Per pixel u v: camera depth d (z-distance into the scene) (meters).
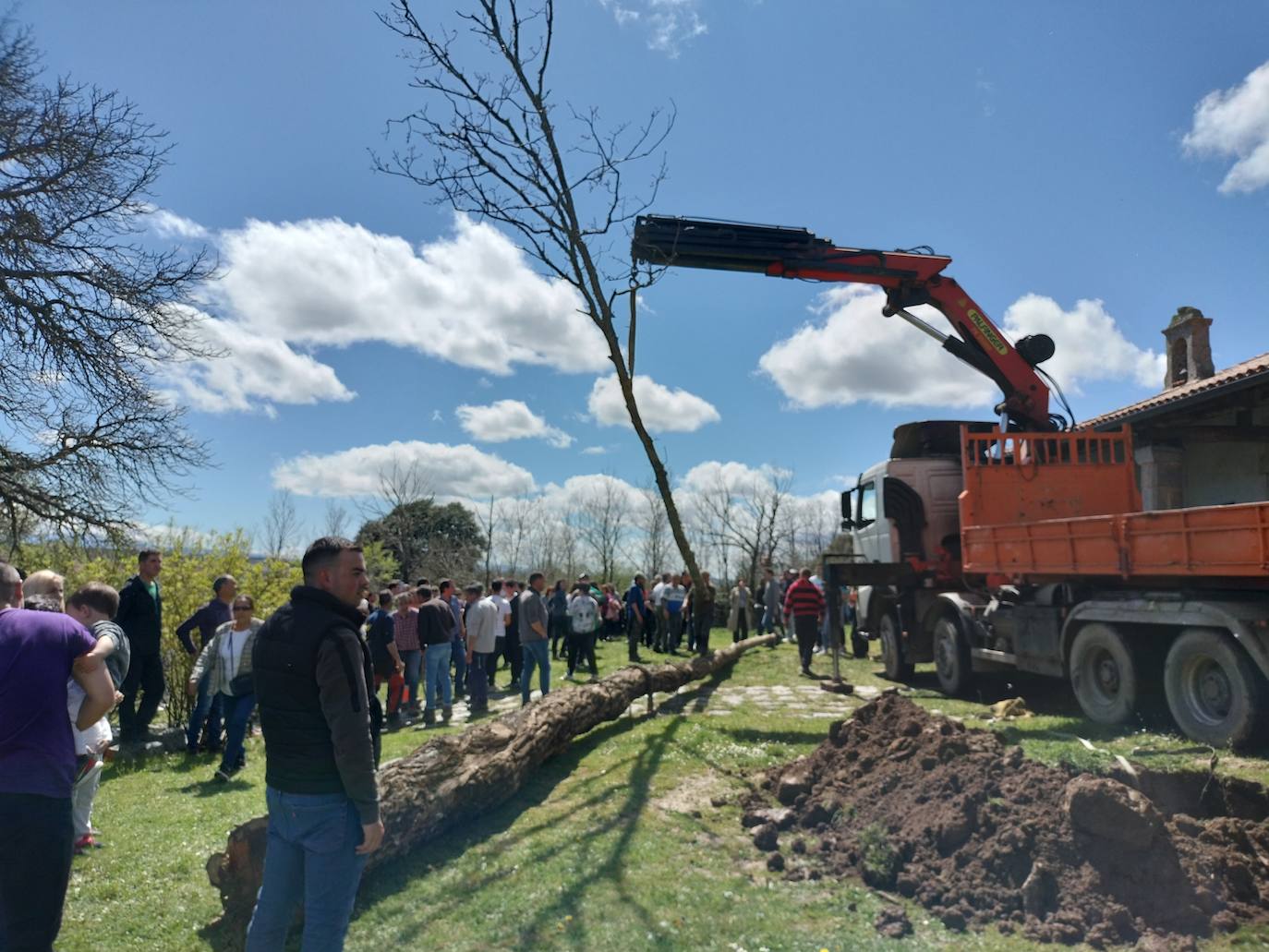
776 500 33.91
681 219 11.17
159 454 15.58
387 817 4.71
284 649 2.99
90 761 5.21
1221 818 4.32
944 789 4.89
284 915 3.01
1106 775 4.58
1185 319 17.94
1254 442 12.84
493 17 8.76
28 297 14.30
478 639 11.45
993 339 11.87
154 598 8.97
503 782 5.86
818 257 11.57
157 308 15.15
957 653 10.30
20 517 15.21
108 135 14.79
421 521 36.41
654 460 9.59
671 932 3.90
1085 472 10.19
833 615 11.59
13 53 13.85
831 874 4.59
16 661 3.07
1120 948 3.59
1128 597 7.24
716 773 6.62
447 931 3.99
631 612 16.25
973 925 3.92
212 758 8.51
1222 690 6.25
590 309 9.25
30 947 3.02
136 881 4.81
